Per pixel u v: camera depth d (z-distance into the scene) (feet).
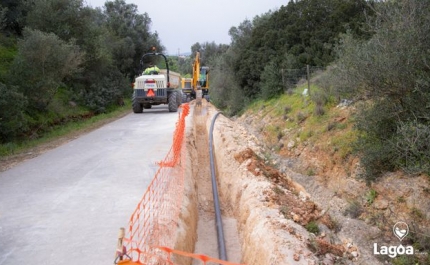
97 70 81.76
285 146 52.80
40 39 51.34
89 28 75.36
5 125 41.16
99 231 19.16
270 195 26.50
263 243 20.15
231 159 37.52
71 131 53.06
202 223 28.37
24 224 20.16
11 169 31.30
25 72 50.14
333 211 30.78
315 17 85.71
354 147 35.09
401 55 28.04
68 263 16.25
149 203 22.43
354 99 37.04
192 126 51.98
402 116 30.27
